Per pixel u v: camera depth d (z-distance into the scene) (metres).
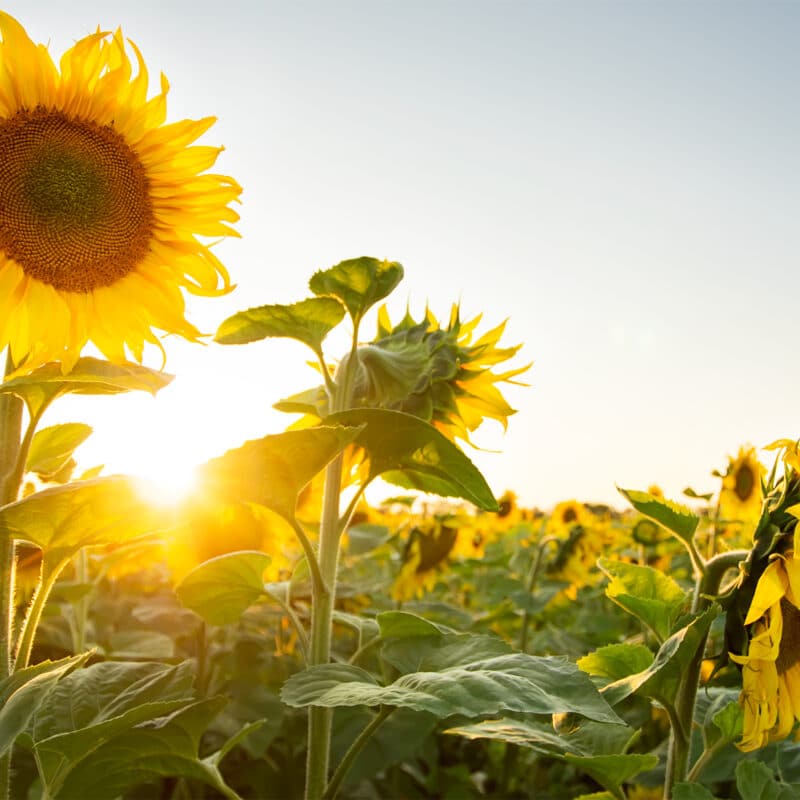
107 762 0.65
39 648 1.33
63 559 0.61
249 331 0.73
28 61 0.72
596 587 2.08
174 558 1.13
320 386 0.83
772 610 0.61
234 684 1.25
